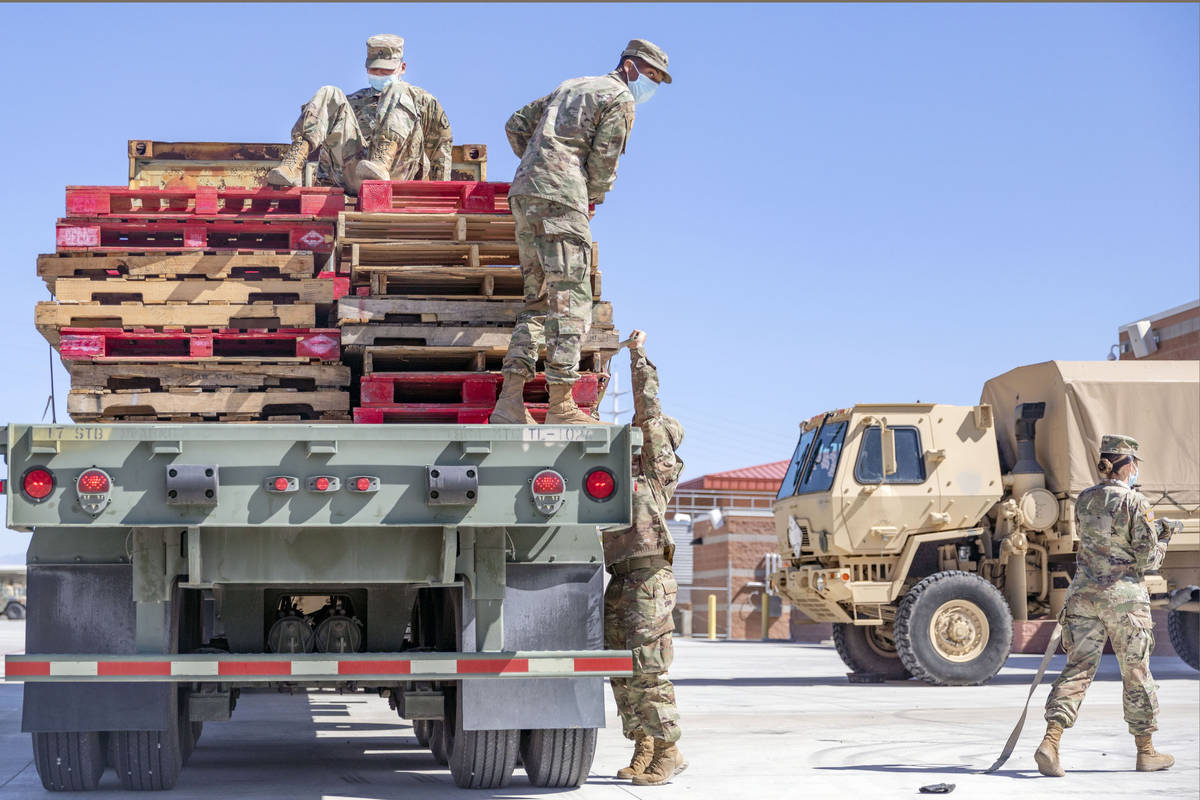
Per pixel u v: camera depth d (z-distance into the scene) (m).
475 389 6.80
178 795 5.98
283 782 6.55
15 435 5.09
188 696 6.39
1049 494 15.16
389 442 5.27
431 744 7.60
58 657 5.36
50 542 5.52
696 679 15.71
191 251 7.10
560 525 5.32
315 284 7.08
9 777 6.48
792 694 13.15
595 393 6.76
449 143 9.34
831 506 14.83
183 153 8.91
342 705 11.77
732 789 6.46
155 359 6.80
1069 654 7.26
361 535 5.57
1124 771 7.29
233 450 5.18
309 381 7.04
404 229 7.20
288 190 7.53
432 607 6.78
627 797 6.13
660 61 6.95
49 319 6.82
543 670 5.67
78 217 7.16
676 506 36.09
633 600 6.51
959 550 15.63
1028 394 15.73
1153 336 22.28
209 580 5.46
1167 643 20.80
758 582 31.64
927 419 15.13
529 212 6.48
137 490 5.14
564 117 6.61
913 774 7.12
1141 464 15.03
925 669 14.19
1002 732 9.37
